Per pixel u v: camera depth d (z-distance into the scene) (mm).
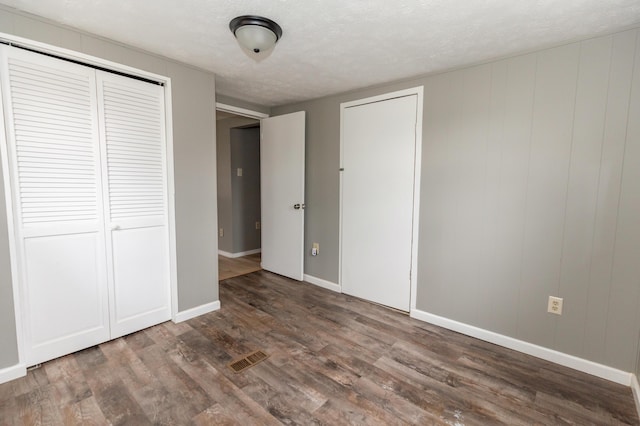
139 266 2387
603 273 1937
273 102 3643
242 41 1835
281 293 3324
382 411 1642
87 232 2113
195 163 2609
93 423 1533
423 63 2367
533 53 2100
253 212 5125
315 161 3518
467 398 1748
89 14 1759
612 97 1859
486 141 2320
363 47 2105
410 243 2797
